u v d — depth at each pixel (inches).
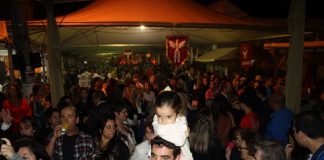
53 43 258.1
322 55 350.6
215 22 310.8
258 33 369.7
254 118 225.6
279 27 315.3
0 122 184.4
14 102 249.6
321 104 206.4
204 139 162.7
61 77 263.3
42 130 193.5
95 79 374.0
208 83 427.8
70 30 335.0
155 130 79.9
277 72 438.0
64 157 140.3
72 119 142.7
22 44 238.5
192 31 373.7
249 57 432.8
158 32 383.2
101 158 132.9
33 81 249.3
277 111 200.2
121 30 364.5
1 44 308.8
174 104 78.7
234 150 162.9
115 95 303.7
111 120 131.4
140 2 315.3
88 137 144.7
